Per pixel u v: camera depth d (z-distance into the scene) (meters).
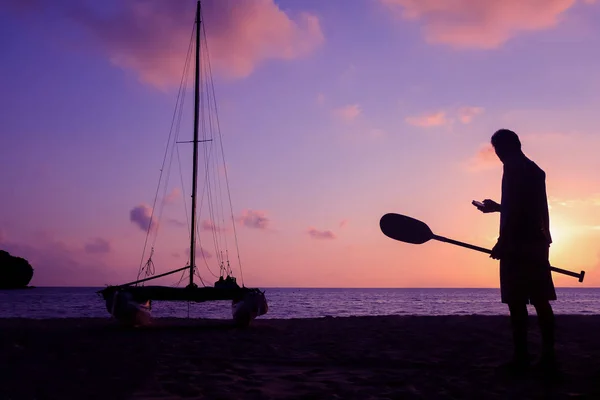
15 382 4.19
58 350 6.14
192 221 13.45
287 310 39.47
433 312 34.03
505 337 7.41
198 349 6.25
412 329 8.73
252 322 10.91
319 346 6.54
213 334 8.28
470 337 7.41
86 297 83.25
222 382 4.19
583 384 4.08
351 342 6.93
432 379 4.33
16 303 51.16
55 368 4.84
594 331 8.52
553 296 4.46
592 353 5.79
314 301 71.81
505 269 4.57
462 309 40.88
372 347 6.41
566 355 5.62
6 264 128.75
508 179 4.54
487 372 4.62
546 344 4.39
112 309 9.83
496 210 5.03
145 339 7.43
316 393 3.81
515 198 4.48
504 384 4.10
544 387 3.97
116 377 4.40
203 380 4.27
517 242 4.48
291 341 7.11
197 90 15.18
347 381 4.28
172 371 4.68
